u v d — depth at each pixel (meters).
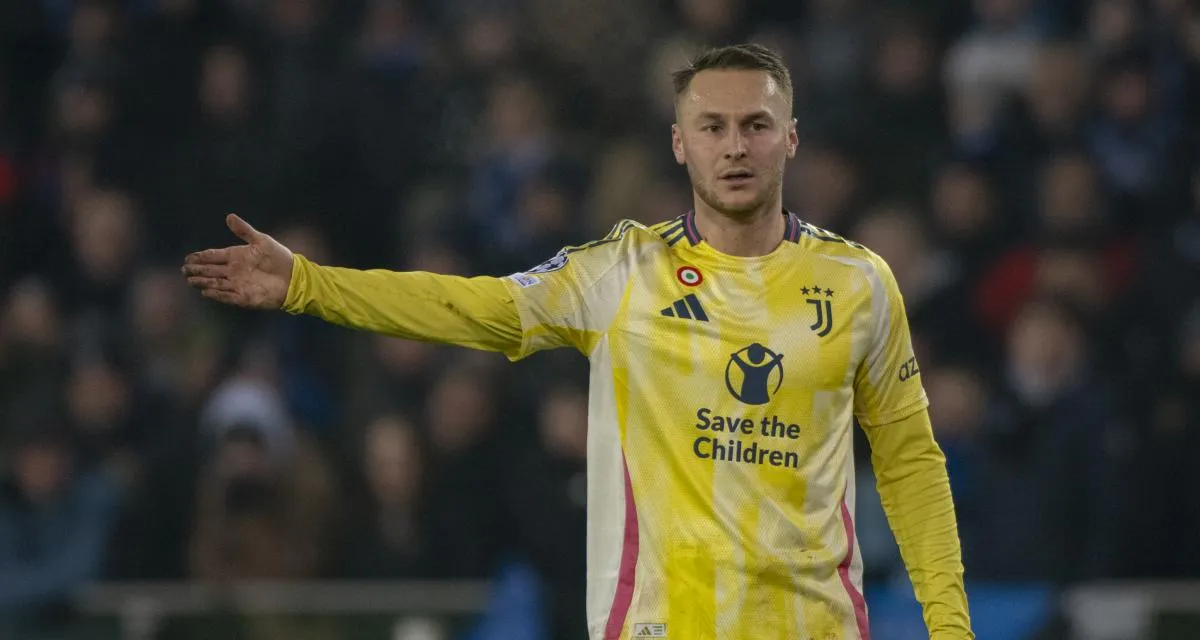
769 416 13.78
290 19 35.50
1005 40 33.44
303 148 34.38
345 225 34.38
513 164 33.06
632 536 13.81
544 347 14.05
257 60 35.25
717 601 13.64
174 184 34.47
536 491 27.20
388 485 27.62
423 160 34.62
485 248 32.25
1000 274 30.70
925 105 33.44
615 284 14.02
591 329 14.01
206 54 35.78
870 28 34.06
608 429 13.97
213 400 30.36
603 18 35.41
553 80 34.94
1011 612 26.00
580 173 33.12
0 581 28.50
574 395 27.52
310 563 27.61
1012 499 26.75
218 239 34.12
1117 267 30.98
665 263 14.06
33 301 31.91
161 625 26.00
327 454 29.52
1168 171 32.19
